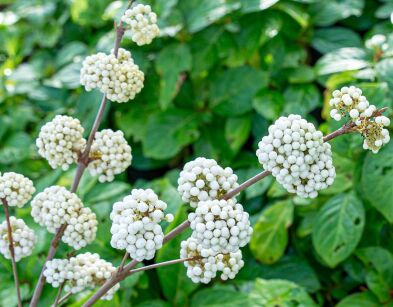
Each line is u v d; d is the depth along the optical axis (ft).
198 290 1.28
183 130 1.55
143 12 0.80
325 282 1.38
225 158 1.53
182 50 1.54
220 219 0.63
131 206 0.64
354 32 1.59
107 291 0.76
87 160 0.83
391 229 1.33
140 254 0.63
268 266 1.33
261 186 1.38
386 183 1.20
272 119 1.44
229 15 1.56
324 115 1.39
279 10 1.56
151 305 1.20
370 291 1.24
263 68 1.59
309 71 1.52
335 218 1.25
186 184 0.66
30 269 1.24
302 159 0.62
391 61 1.31
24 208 1.41
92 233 0.80
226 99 1.55
